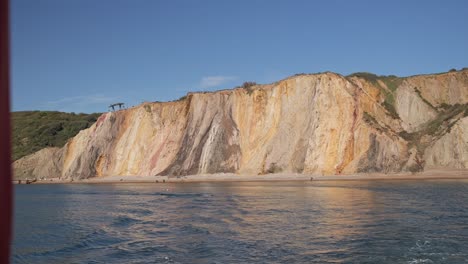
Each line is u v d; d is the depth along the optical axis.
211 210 36.25
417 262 16.00
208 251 19.94
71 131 132.75
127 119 105.94
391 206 33.66
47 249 21.56
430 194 42.72
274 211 33.59
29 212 40.88
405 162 71.94
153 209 39.38
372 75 89.31
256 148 83.00
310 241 21.08
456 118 75.06
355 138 76.00
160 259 18.70
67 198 57.62
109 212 38.75
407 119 80.75
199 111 93.00
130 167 97.38
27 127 135.25
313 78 84.69
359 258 16.98
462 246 18.45
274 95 86.19
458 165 70.00
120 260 18.77
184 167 87.31
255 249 19.84
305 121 81.06
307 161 76.88
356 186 55.53
